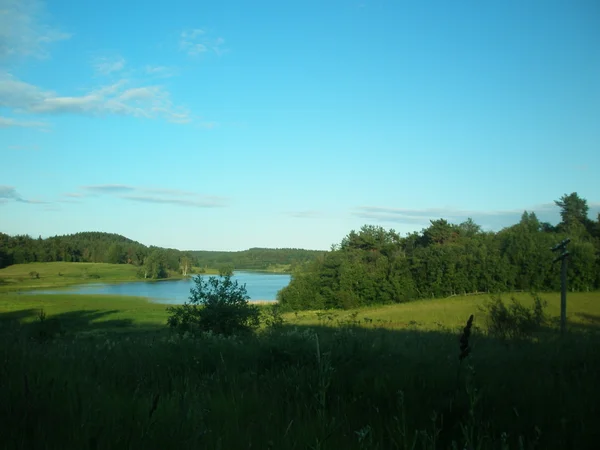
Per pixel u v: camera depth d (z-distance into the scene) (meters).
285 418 3.64
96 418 3.33
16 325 11.16
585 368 5.61
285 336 7.36
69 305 83.81
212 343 7.54
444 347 8.85
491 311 14.38
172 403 3.80
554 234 80.88
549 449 3.15
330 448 3.04
